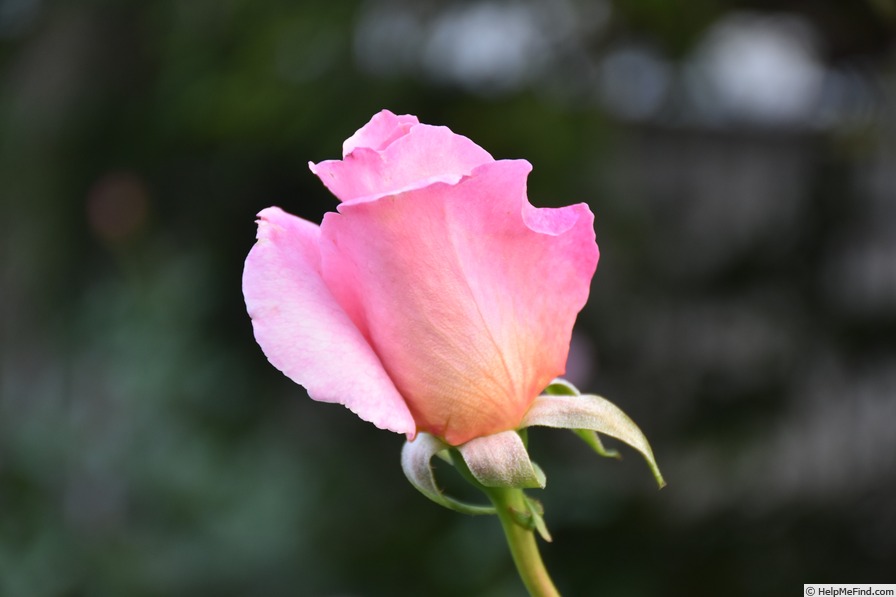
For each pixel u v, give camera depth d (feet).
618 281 3.91
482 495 3.26
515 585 2.95
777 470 3.70
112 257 4.82
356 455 3.97
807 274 3.14
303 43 3.50
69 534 3.00
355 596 3.07
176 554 2.97
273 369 4.50
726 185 4.58
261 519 3.10
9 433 3.37
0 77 4.93
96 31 4.67
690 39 2.95
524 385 1.15
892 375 3.21
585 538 3.09
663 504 3.25
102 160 4.69
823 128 3.22
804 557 2.91
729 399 3.16
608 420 1.14
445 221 1.12
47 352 4.90
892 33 2.15
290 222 1.16
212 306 4.25
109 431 3.34
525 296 1.15
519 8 3.34
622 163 3.93
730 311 3.40
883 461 3.40
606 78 3.47
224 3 3.77
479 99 3.52
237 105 3.61
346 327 1.13
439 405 1.14
